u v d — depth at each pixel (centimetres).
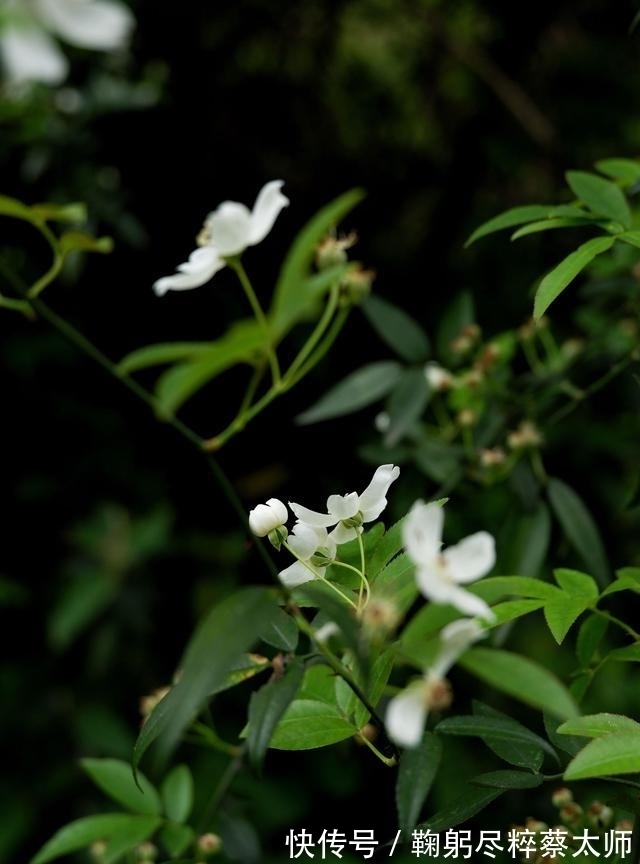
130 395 120
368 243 128
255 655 57
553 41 128
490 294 118
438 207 125
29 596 121
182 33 120
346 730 56
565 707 48
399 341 79
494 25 128
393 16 131
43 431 122
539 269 113
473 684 100
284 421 118
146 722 55
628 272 79
